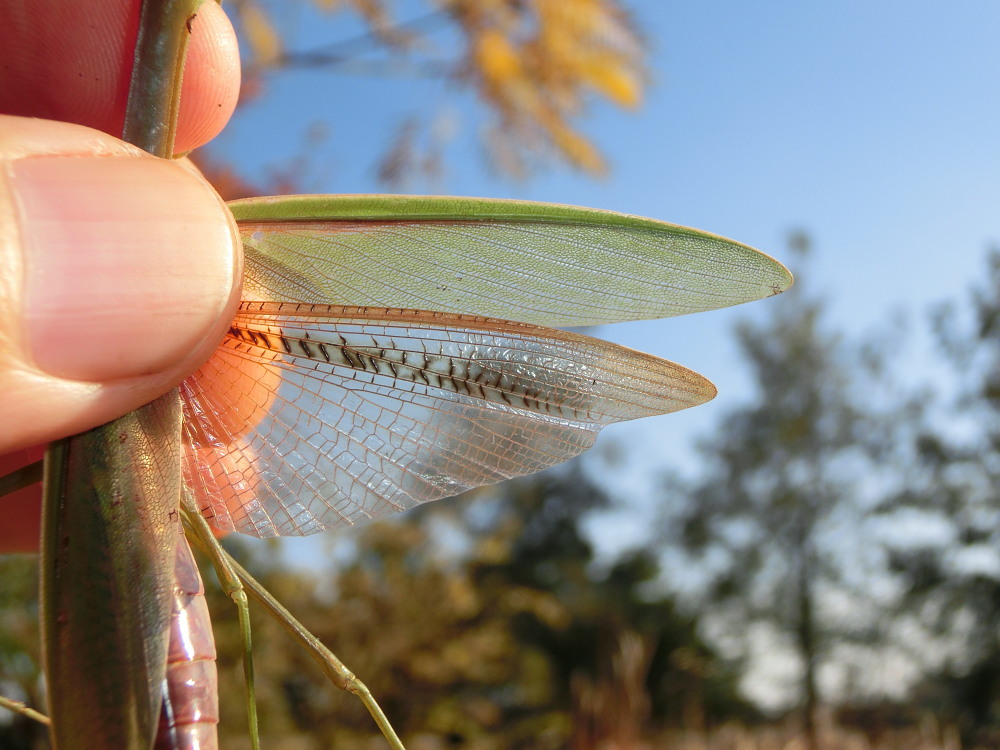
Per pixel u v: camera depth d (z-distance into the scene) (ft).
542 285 0.23
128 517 0.19
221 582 0.21
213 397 0.23
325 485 0.24
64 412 0.19
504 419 0.23
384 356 0.23
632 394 0.22
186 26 0.20
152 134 0.22
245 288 0.24
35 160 0.21
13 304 0.20
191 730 0.20
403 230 0.23
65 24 0.28
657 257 0.23
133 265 0.21
